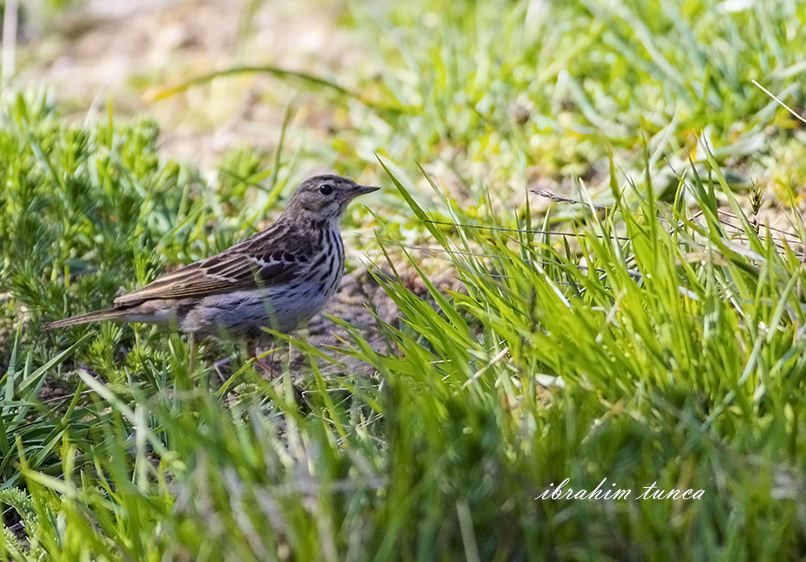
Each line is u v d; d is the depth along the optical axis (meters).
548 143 13.77
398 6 20.61
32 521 7.36
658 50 14.30
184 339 10.76
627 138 13.30
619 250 7.86
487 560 5.70
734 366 6.62
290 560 5.69
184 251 11.92
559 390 6.88
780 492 5.57
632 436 6.16
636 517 5.58
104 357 9.16
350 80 18.45
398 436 6.05
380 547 5.55
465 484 5.85
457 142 14.89
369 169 14.86
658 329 7.17
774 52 13.34
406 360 8.14
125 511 6.59
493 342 7.91
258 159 14.51
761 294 7.35
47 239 11.33
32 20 24.80
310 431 6.60
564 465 5.99
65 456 7.05
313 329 11.18
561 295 7.94
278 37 21.75
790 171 11.58
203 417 7.28
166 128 17.94
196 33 22.84
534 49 16.22
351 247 12.56
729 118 12.77
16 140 13.53
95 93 20.00
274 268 10.45
